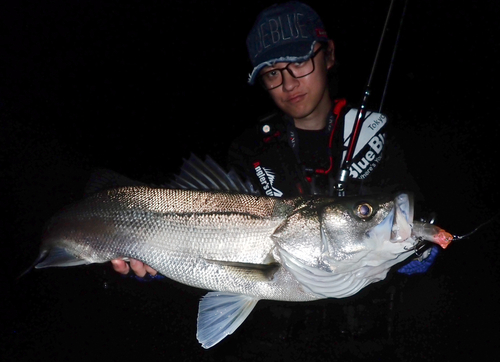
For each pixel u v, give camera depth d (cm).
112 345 106
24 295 125
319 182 97
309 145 99
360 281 79
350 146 94
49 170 203
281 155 98
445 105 252
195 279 84
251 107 294
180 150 252
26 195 183
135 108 306
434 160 199
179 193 86
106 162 235
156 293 123
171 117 292
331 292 79
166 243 84
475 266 125
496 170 188
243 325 98
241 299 83
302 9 96
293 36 93
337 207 77
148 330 110
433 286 108
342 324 96
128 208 87
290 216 80
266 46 94
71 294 125
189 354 102
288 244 79
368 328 94
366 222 75
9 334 111
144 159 241
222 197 85
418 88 272
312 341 93
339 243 76
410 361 89
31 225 167
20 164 202
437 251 93
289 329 96
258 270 78
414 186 98
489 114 238
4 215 172
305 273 78
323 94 97
